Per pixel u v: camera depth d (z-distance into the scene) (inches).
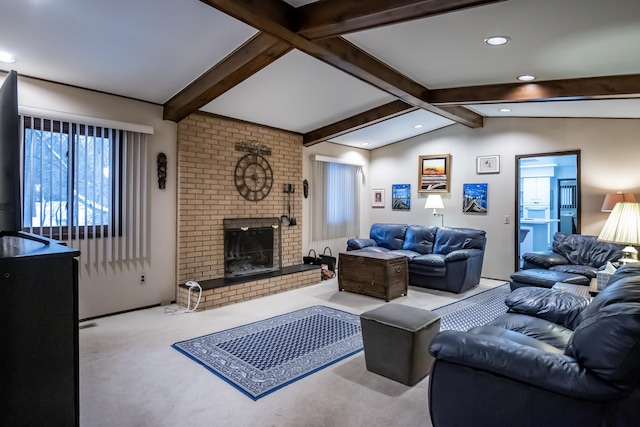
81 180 147.0
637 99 154.1
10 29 108.5
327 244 264.7
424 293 198.7
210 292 167.6
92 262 151.2
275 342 128.1
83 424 81.4
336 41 127.8
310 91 175.9
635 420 55.6
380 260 183.8
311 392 95.7
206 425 81.6
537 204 341.4
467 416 68.4
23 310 54.7
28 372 55.2
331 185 264.4
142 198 165.0
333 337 133.3
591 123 207.9
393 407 89.0
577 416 58.4
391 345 101.7
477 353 66.1
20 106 129.8
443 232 229.6
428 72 156.6
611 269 120.9
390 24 102.4
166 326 143.5
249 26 116.6
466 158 253.1
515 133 233.9
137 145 162.9
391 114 202.7
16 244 66.7
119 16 106.6
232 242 197.0
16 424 54.4
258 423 82.4
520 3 94.9
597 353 56.7
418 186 274.1
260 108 188.9
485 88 171.2
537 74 150.0
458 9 92.0
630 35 108.3
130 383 99.7
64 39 115.6
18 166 58.8
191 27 114.8
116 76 141.6
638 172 194.7
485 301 184.2
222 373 105.5
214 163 188.5
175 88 156.3
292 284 205.0
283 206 225.6
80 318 149.0
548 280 163.3
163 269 173.6
